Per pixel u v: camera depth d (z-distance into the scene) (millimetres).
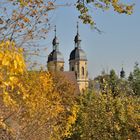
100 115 26359
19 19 8617
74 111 23672
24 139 15031
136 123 25266
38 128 16547
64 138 24797
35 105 15930
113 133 25625
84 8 9711
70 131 25047
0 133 11523
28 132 15344
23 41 8734
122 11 9305
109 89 28125
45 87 19094
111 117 25891
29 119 15375
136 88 50906
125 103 26797
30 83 14367
